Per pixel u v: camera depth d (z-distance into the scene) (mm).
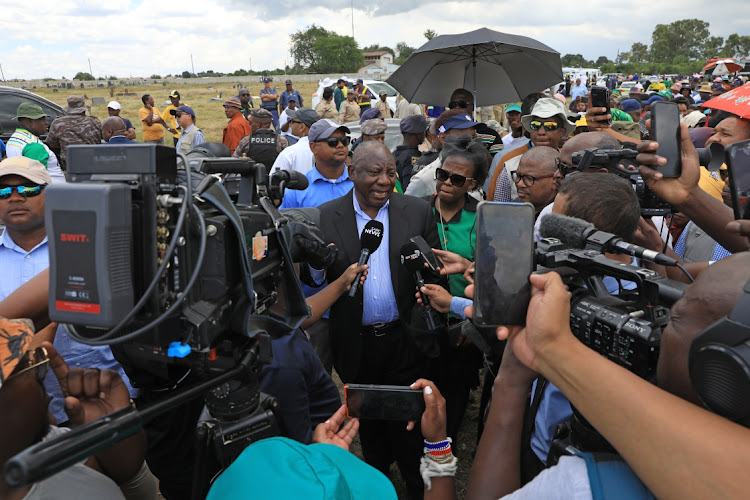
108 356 2395
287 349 1958
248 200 1422
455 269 2680
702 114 7156
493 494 1200
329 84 17172
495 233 963
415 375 3006
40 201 2365
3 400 982
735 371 663
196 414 1896
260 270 1338
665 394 731
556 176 3057
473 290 996
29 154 4941
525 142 4289
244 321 1224
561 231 1243
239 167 1409
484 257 962
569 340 853
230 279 1174
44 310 1442
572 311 1100
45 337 1584
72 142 8719
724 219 1429
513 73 5793
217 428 1354
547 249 1139
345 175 4152
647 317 1000
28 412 1025
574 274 1157
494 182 4230
